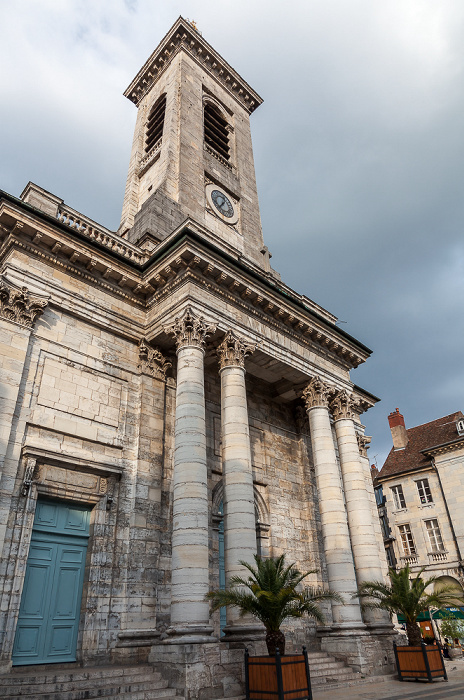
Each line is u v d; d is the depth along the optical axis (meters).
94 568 12.75
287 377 19.23
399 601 15.23
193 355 14.56
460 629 25.17
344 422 19.97
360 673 14.28
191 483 12.84
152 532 13.93
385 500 39.66
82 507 13.59
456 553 34.25
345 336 20.53
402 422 43.03
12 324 13.17
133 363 16.05
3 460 11.78
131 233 21.59
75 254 15.01
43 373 13.58
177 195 22.89
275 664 10.26
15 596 11.10
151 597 13.16
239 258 21.75
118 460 14.33
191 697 10.16
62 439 13.32
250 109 34.28
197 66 30.59
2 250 14.32
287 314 18.03
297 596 11.48
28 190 15.78
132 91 33.03
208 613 11.77
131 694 9.78
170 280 15.97
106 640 12.17
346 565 16.19
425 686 12.79
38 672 10.75
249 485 14.16
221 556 16.59
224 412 15.19
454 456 36.22
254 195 28.67
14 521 11.70
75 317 14.96
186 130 25.98
